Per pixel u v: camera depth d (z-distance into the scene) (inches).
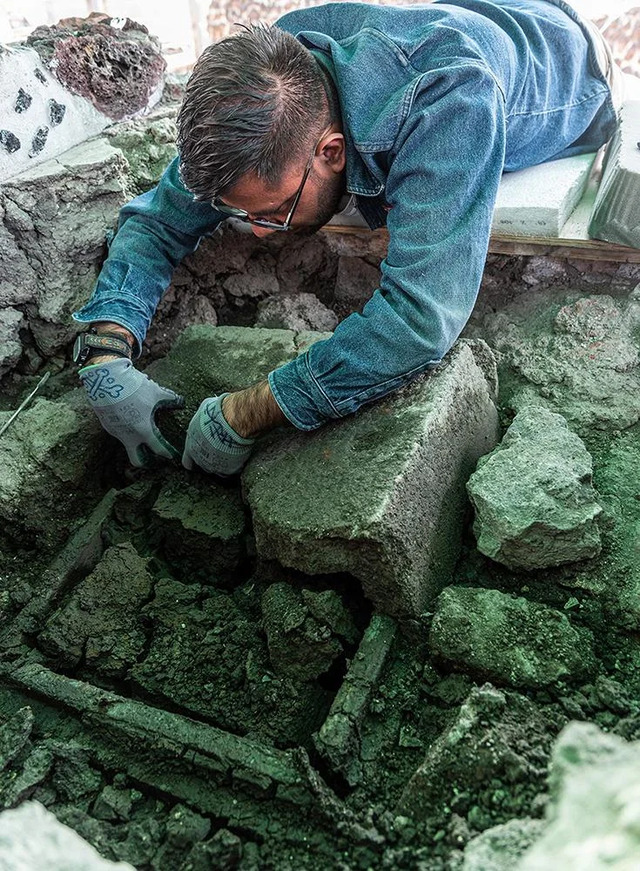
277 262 79.0
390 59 52.2
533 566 49.2
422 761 42.7
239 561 56.3
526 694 43.3
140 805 43.7
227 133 45.2
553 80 64.5
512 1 68.2
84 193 70.7
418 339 48.9
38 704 48.6
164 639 51.5
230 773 42.4
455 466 52.8
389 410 51.9
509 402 63.4
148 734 44.6
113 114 81.0
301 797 40.8
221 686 48.9
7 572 58.3
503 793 37.4
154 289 64.1
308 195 52.3
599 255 67.1
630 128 66.6
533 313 70.1
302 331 67.0
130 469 63.6
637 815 28.0
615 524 51.8
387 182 53.1
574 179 67.2
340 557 46.8
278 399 51.0
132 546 56.4
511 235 66.9
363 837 38.5
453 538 52.1
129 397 57.7
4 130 67.1
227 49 47.1
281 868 39.0
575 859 28.5
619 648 46.5
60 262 70.1
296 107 47.0
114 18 86.3
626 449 57.9
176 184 62.6
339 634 47.4
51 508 60.1
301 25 59.0
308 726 46.4
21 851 33.8
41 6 146.7
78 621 52.1
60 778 44.3
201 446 54.9
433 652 45.6
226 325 78.2
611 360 63.7
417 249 49.2
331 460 50.1
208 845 39.3
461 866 34.2
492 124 49.5
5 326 68.4
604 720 41.7
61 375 70.7
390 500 45.6
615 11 110.3
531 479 50.3
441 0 67.2
